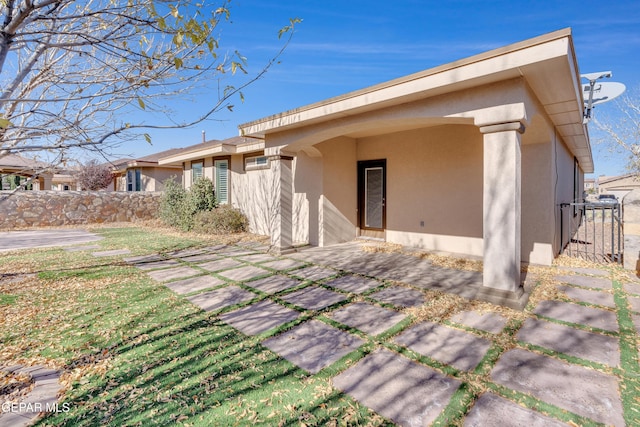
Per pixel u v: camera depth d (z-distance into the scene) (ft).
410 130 28.89
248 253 27.09
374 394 8.52
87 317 13.66
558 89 15.01
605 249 28.17
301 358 10.37
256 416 7.72
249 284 18.34
